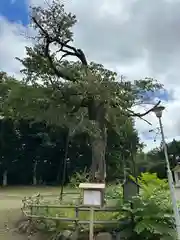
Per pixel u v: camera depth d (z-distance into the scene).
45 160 42.91
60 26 13.38
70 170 39.69
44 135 39.31
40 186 37.44
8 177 42.22
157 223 7.33
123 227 7.71
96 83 11.82
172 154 47.16
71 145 39.06
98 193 7.77
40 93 13.13
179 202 8.38
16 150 41.12
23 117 15.18
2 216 10.48
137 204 7.85
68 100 12.88
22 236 8.30
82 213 8.38
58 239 7.86
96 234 7.82
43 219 8.67
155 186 9.20
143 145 29.30
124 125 15.09
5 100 13.71
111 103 12.34
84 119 13.13
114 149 24.05
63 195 12.59
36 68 13.66
